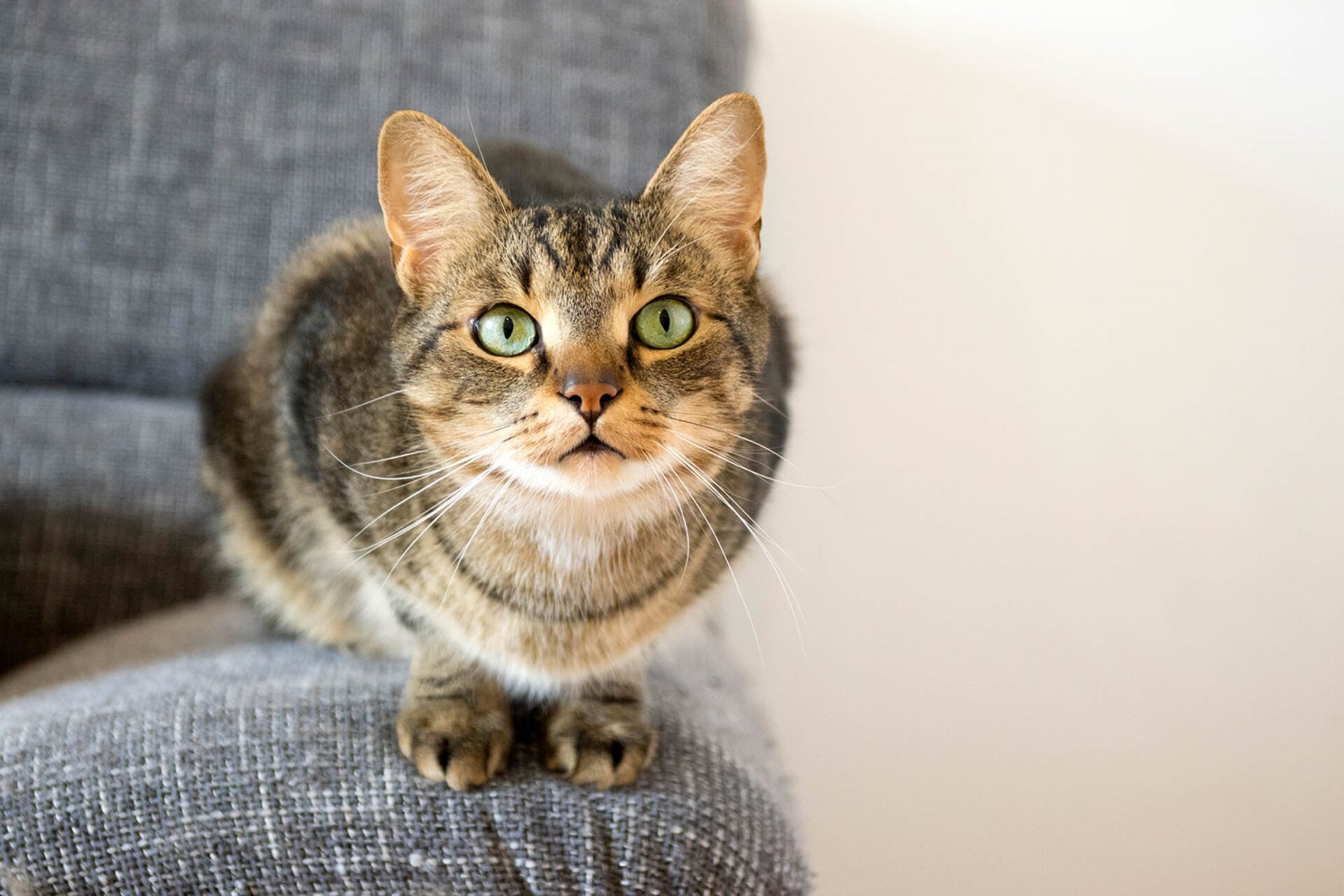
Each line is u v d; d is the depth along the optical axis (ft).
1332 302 2.61
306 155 2.39
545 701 1.92
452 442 1.83
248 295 2.40
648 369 1.79
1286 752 2.70
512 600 1.88
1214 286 2.61
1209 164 2.58
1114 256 2.60
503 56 2.39
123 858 1.68
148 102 2.37
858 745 2.70
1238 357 2.62
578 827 1.72
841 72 2.56
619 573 1.88
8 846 1.68
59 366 2.40
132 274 2.39
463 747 1.77
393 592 1.93
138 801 1.70
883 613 2.67
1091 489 2.65
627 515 1.85
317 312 2.05
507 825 1.71
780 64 2.56
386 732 1.81
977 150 2.58
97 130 2.36
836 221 2.59
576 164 2.38
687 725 1.89
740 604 2.65
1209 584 2.66
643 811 1.73
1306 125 2.57
